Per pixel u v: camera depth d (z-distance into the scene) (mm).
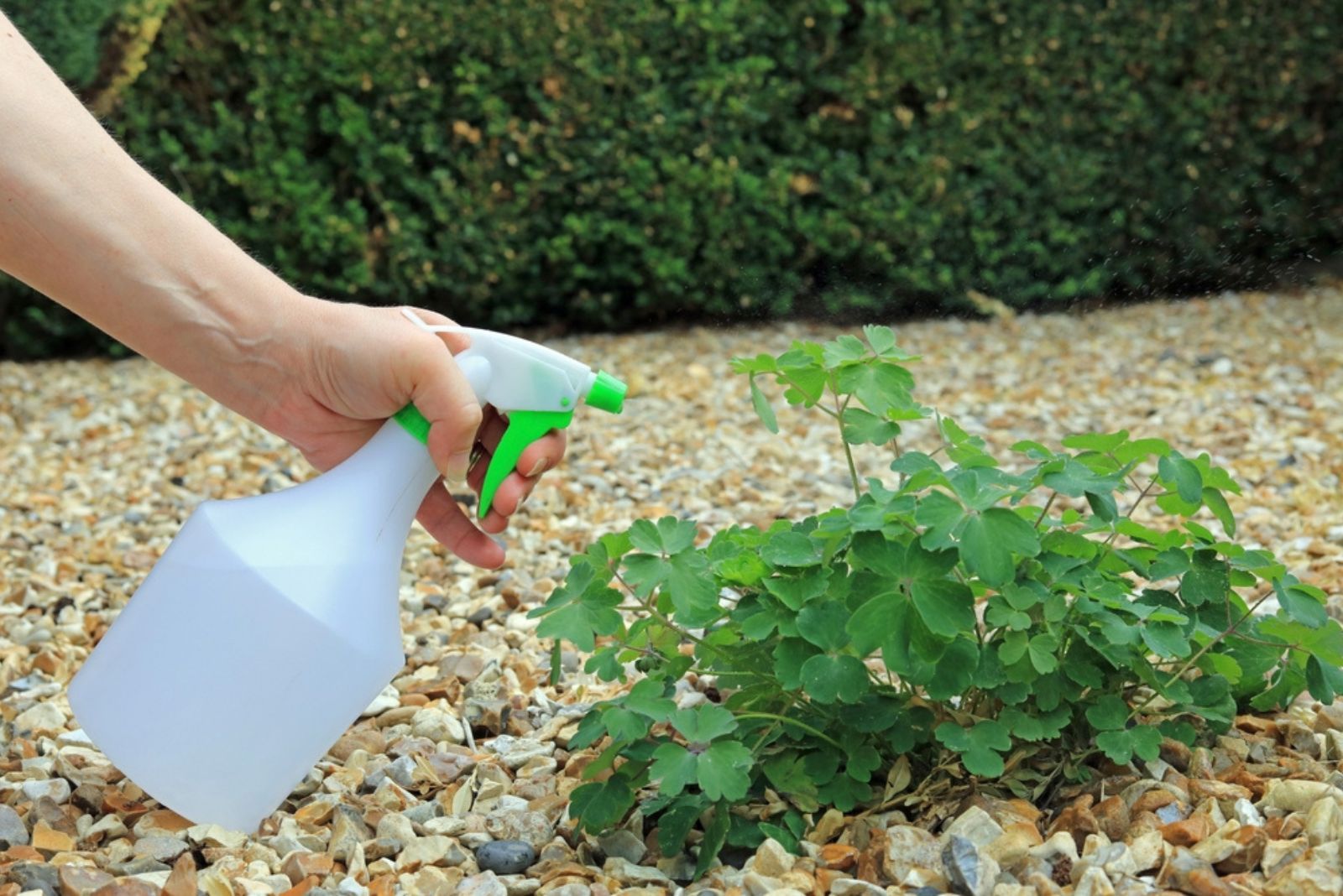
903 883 1224
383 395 1385
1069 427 3770
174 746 1293
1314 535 2594
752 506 3014
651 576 1312
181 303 1350
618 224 4977
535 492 3107
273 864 1327
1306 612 1376
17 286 4730
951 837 1244
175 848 1331
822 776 1354
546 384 1411
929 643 1271
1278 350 4562
